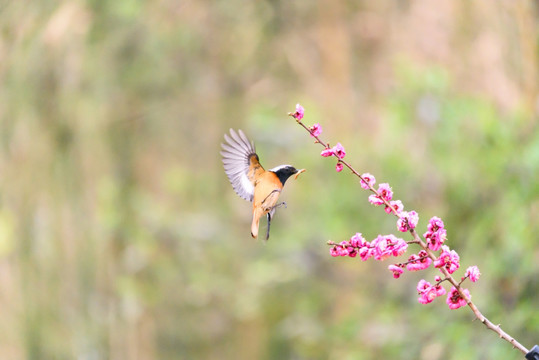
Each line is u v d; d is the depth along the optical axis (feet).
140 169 62.08
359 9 55.06
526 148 31.83
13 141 45.62
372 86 53.83
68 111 47.44
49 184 47.24
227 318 58.49
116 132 56.65
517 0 33.73
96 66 50.31
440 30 42.32
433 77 36.76
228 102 65.16
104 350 49.52
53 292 47.14
